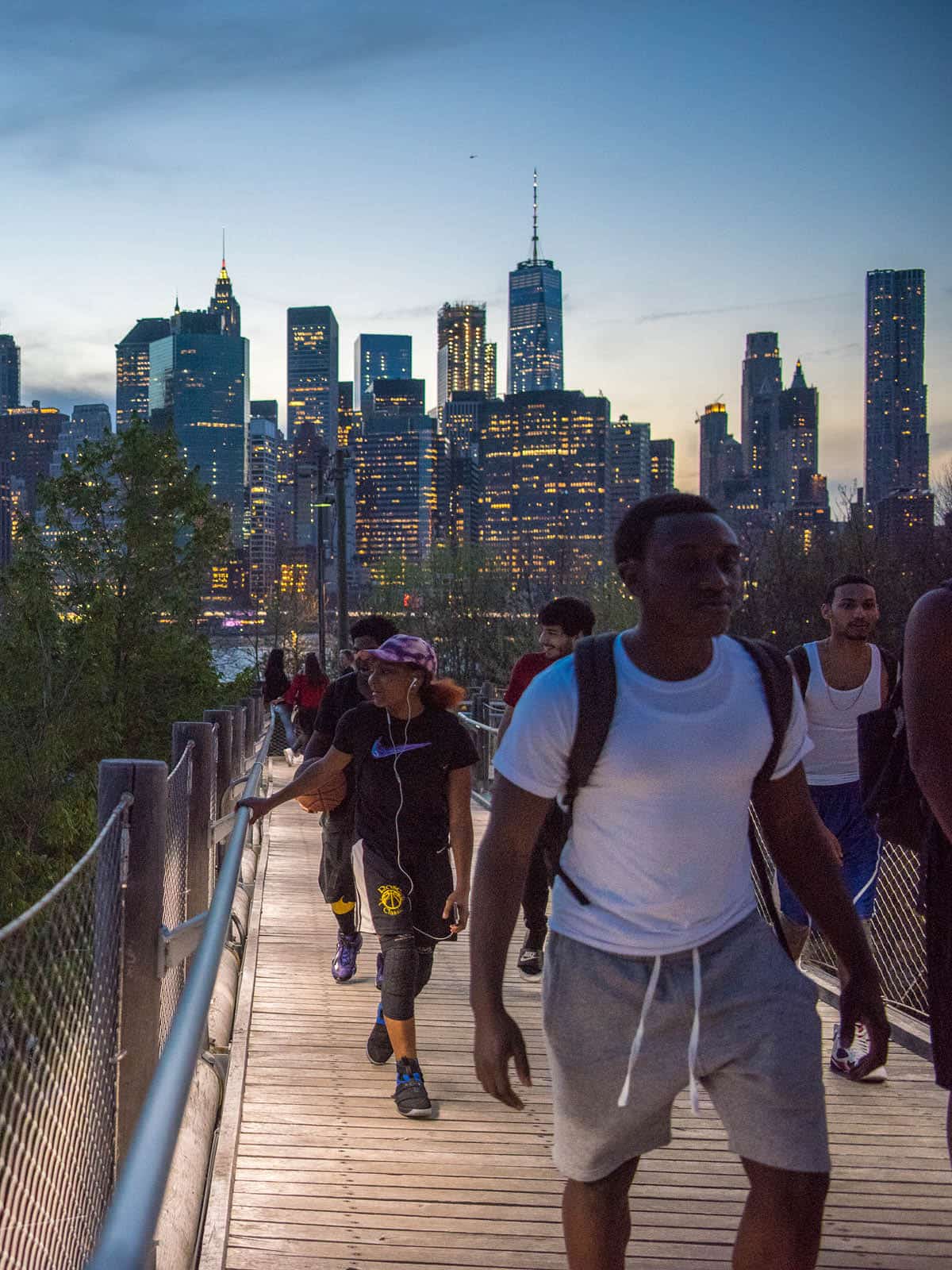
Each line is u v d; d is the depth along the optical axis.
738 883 2.30
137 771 4.13
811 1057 2.17
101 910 3.84
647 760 2.18
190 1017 1.71
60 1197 3.02
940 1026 2.77
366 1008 6.27
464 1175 4.05
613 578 48.53
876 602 4.95
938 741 2.67
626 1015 2.23
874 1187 3.94
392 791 4.80
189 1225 3.67
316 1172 4.07
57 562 36.22
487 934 2.23
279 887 9.95
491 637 59.09
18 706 33.81
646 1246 3.51
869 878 5.06
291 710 21.20
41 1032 2.84
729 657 2.30
